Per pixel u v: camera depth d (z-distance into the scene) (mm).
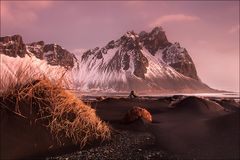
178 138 13320
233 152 11188
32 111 11352
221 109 25000
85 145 11430
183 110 23906
